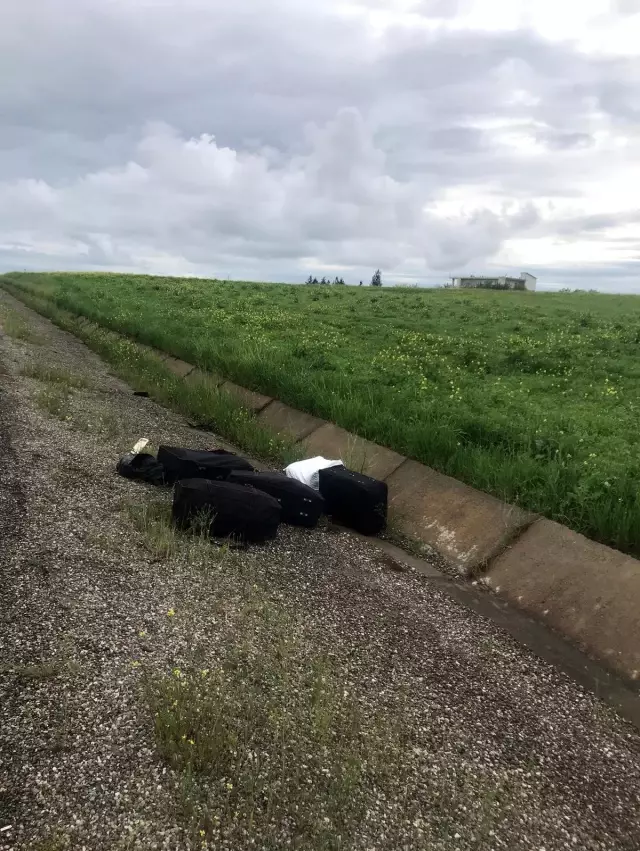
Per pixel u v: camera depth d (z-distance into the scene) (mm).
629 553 6082
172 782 3166
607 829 3430
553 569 6137
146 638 4375
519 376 14688
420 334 21094
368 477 7660
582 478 7133
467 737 3973
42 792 3012
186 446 9977
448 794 3449
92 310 26594
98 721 3512
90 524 6129
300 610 5199
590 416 10531
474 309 30812
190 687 3869
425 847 3072
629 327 24422
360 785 3383
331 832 3041
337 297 36188
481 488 7664
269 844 2922
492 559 6645
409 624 5340
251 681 4090
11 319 23844
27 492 6656
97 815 2926
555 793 3629
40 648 4098
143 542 5891
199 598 5066
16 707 3541
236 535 6355
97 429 9844
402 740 3805
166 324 21500
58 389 12227
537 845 3229
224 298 33156
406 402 10883
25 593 4734
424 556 7031
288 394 12008
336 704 4012
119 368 16438
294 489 7160
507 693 4566
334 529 7383
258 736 3582
